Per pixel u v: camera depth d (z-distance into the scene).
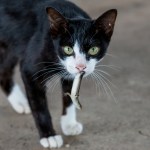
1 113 5.27
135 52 7.07
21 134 4.79
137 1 9.45
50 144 4.50
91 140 4.66
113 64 6.59
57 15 4.20
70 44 4.20
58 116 5.16
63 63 4.31
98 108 5.32
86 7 9.00
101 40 4.29
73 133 4.74
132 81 6.08
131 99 5.56
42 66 4.37
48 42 4.32
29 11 4.72
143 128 4.88
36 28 4.58
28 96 4.52
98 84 5.86
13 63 5.25
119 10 8.96
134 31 7.93
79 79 4.17
